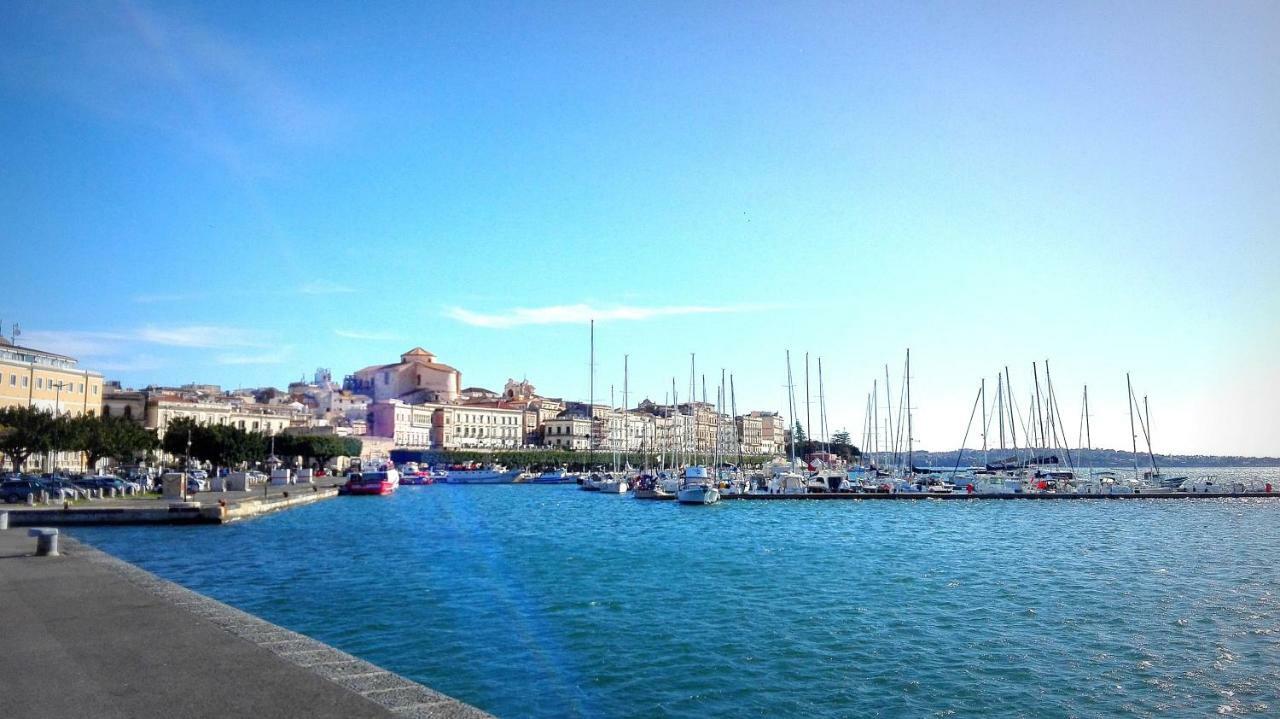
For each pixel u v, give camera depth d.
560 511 103.00
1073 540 68.12
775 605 37.78
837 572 48.38
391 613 35.44
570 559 54.03
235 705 13.23
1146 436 134.75
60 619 20.16
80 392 132.25
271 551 56.91
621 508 108.38
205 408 169.12
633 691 25.28
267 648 17.19
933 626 33.72
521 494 147.12
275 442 161.25
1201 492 120.19
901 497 117.94
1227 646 30.91
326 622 33.69
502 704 24.03
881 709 24.11
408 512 97.12
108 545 59.31
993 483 126.88
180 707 13.12
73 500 79.19
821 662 28.39
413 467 182.38
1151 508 104.81
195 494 95.94
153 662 15.99
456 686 25.55
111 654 16.64
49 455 118.19
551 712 23.47
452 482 182.25
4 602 22.42
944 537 70.38
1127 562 53.75
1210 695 25.58
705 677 26.67
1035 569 50.16
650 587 42.56
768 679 26.58
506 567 49.88
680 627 33.12
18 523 67.00
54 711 12.92
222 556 54.00
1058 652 29.94
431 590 41.22
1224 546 63.62
